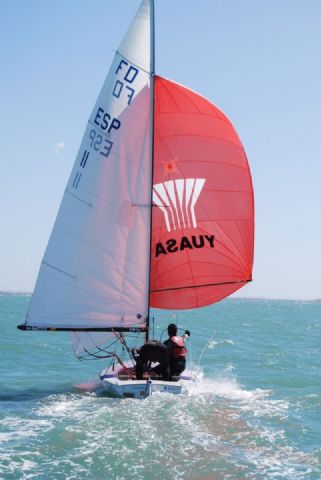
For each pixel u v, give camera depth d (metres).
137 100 14.64
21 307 93.69
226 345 33.28
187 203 14.98
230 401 14.40
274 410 13.54
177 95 14.77
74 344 15.25
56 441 10.13
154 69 14.65
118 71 14.78
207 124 14.87
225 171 14.98
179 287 15.14
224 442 10.45
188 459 9.37
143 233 14.52
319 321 75.44
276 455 9.80
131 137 14.61
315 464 9.34
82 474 8.59
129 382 13.52
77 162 14.88
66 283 14.51
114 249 14.46
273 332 47.81
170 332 14.95
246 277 15.25
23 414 12.22
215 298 15.28
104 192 14.58
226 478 8.59
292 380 19.28
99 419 11.55
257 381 19.00
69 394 14.77
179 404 12.91
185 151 14.97
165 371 13.89
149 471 8.77
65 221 14.68
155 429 10.93
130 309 14.49
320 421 12.55
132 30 14.74
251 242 15.20
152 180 14.55
